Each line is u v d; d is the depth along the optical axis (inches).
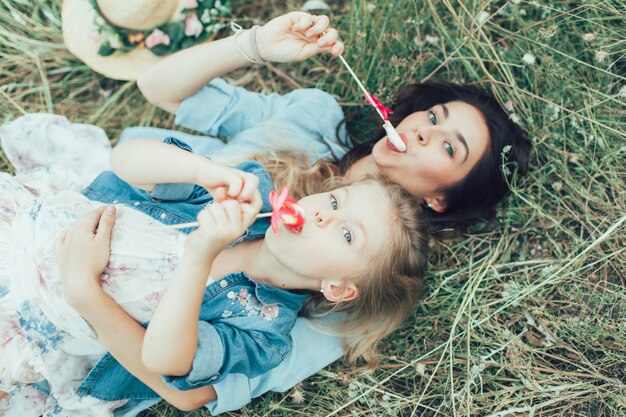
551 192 74.4
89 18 70.1
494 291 70.1
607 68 70.7
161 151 56.4
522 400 66.8
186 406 60.2
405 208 62.1
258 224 61.7
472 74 73.5
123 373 59.5
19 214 58.9
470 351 68.7
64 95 78.6
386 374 69.0
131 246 56.2
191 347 52.5
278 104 75.6
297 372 66.3
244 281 59.7
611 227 64.9
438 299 71.4
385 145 68.2
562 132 72.4
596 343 66.2
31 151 70.2
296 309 62.6
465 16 73.2
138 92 79.1
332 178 70.7
